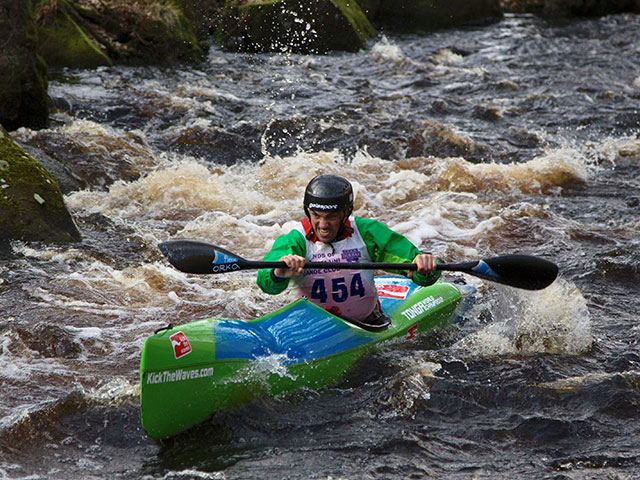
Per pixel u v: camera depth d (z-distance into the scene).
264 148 25.14
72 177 20.69
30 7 24.33
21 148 17.50
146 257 16.70
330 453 9.41
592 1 51.38
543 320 13.19
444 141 25.39
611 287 15.15
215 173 22.59
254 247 17.53
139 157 23.31
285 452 9.45
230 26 39.38
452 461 9.30
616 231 18.33
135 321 13.44
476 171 22.25
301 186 21.48
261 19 39.06
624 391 10.88
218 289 15.04
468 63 38.22
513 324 13.10
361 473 8.98
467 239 18.02
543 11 51.69
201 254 11.00
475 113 29.17
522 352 12.25
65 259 15.96
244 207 19.98
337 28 39.44
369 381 11.17
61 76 31.59
